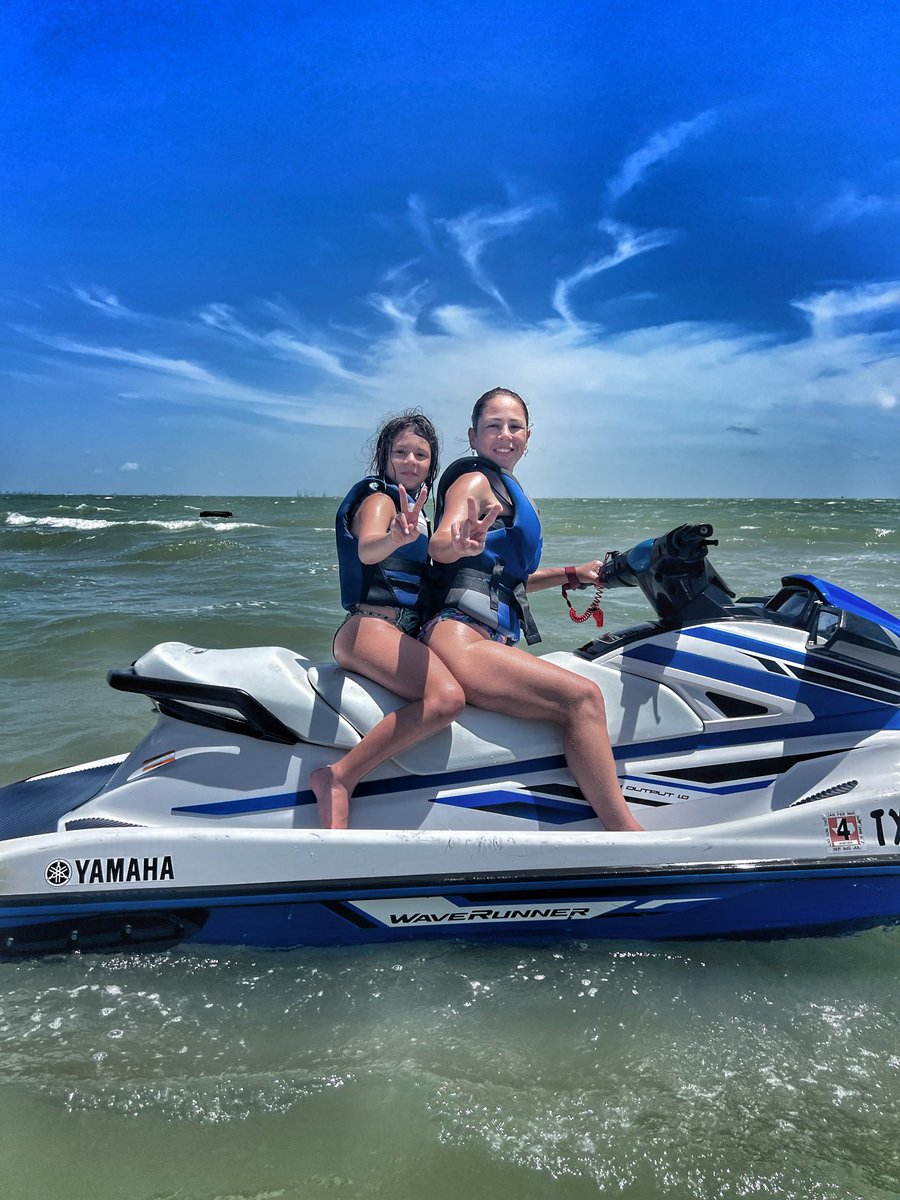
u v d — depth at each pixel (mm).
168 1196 1733
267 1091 2020
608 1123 1914
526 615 2928
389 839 2541
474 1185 1757
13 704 5574
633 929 2672
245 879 2523
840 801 2727
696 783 2807
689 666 2859
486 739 2771
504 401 2900
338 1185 1760
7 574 12852
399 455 2898
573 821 2762
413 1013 2316
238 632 7688
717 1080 2055
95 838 2566
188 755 2771
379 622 2795
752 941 2678
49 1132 1903
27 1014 2316
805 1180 1760
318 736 2732
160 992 2412
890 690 2887
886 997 2393
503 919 2617
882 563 13391
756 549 16703
